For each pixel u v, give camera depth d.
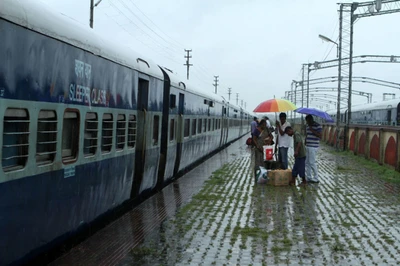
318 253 7.06
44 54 5.56
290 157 24.05
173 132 13.76
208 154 23.83
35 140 5.39
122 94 8.70
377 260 6.74
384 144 18.41
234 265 6.44
